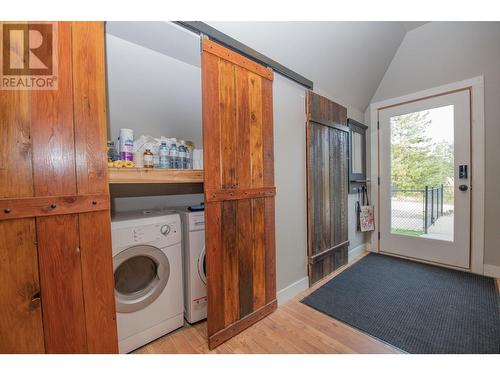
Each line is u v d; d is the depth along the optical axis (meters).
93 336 0.98
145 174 1.17
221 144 1.37
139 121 1.71
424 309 1.68
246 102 1.50
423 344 1.32
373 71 2.69
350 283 2.15
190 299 1.53
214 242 1.34
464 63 2.33
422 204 2.68
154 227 1.35
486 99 2.22
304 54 1.91
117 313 1.24
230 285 1.43
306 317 1.63
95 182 0.97
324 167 2.28
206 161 1.29
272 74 1.69
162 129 1.84
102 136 0.98
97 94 0.96
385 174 2.94
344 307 1.74
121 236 1.22
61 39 0.89
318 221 2.20
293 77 1.92
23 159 0.83
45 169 0.86
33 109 0.84
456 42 2.36
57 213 0.89
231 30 1.47
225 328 1.39
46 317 0.88
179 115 1.90
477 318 1.54
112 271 1.01
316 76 2.17
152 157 1.34
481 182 2.27
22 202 0.82
